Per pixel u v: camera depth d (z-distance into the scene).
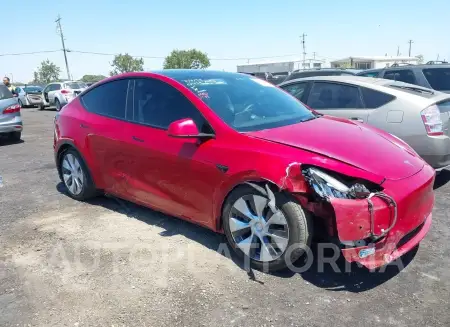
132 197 4.23
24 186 5.81
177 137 3.34
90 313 2.77
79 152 4.70
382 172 2.95
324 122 3.85
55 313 2.77
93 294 2.98
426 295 2.89
